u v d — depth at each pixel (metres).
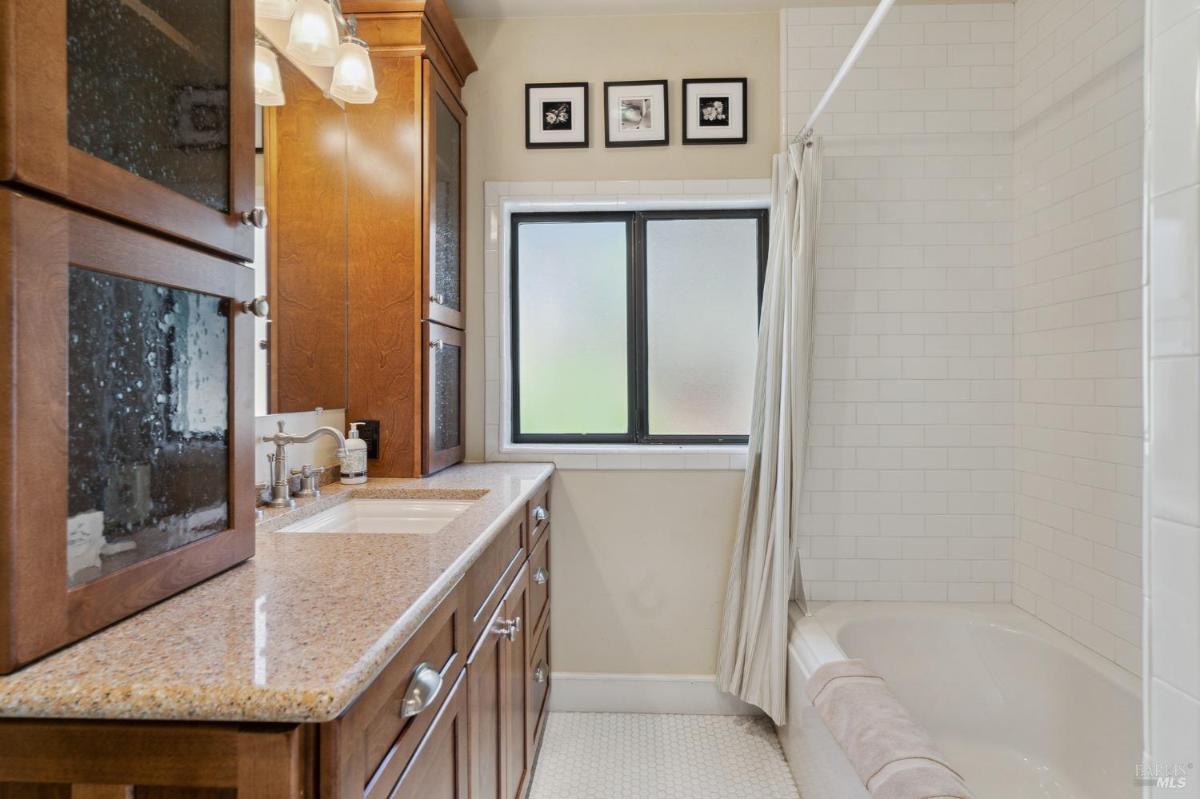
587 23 2.39
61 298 0.67
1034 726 1.95
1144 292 0.56
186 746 0.62
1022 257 2.22
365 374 1.99
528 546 1.83
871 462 2.32
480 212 2.41
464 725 1.11
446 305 2.15
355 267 1.99
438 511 1.74
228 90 0.97
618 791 1.87
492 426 2.40
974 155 2.28
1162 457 0.54
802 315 2.05
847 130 2.30
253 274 1.04
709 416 2.53
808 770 1.78
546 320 2.55
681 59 2.37
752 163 2.36
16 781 0.63
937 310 2.30
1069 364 1.99
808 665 1.80
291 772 0.61
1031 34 2.16
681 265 2.53
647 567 2.37
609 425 2.54
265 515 1.36
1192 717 0.51
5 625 0.62
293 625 0.75
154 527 0.82
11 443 0.62
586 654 2.38
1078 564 1.94
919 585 2.31
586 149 2.39
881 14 1.51
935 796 1.07
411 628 0.78
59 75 0.66
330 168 1.89
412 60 1.96
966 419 2.29
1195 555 0.51
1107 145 1.82
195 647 0.69
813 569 2.33
